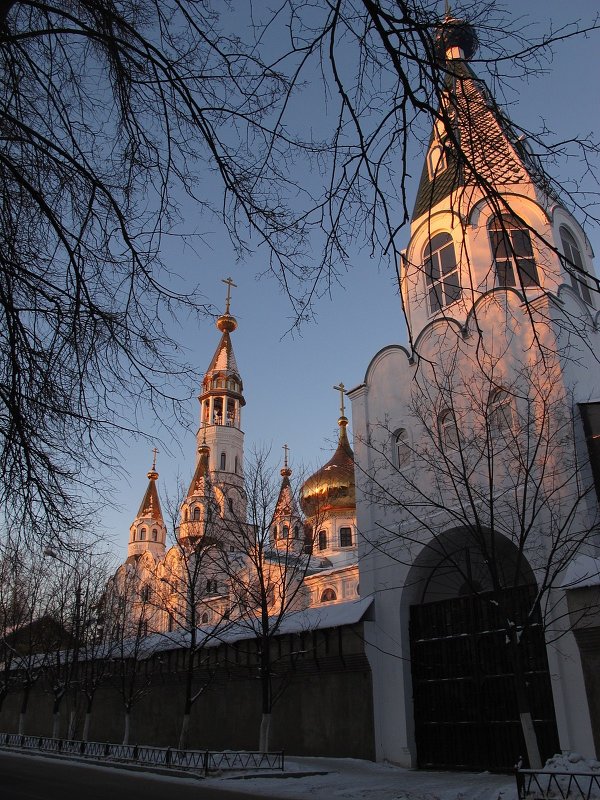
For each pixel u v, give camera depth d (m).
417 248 23.39
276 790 14.71
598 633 14.62
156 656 29.38
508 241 5.68
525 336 18.61
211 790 14.61
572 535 14.37
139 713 30.23
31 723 37.81
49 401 7.42
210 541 26.92
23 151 7.27
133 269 7.27
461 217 5.83
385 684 19.83
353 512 55.25
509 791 12.35
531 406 17.59
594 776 10.25
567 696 15.24
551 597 16.11
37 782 15.59
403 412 21.80
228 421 70.00
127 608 37.88
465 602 18.88
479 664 17.97
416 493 20.20
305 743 21.36
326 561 53.28
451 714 18.31
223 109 6.11
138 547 73.31
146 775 18.11
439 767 18.06
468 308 20.41
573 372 18.25
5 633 35.00
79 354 7.39
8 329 7.18
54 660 33.50
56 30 6.07
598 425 16.92
